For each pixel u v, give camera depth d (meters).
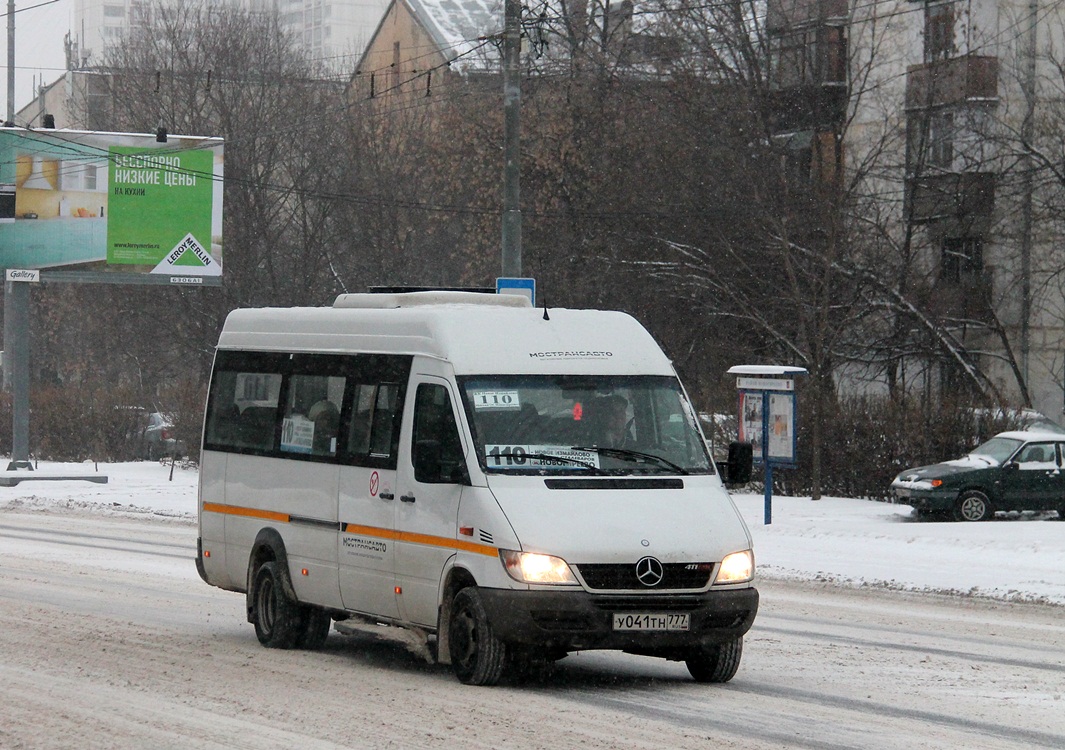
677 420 16.59
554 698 14.85
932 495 38.44
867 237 54.56
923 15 62.59
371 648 19.11
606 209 62.78
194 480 56.16
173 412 61.44
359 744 12.33
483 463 15.53
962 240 59.62
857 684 16.19
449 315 16.72
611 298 62.38
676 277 57.53
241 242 78.38
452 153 68.50
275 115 80.19
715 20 58.41
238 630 20.59
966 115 59.41
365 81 87.19
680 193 58.53
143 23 92.19
